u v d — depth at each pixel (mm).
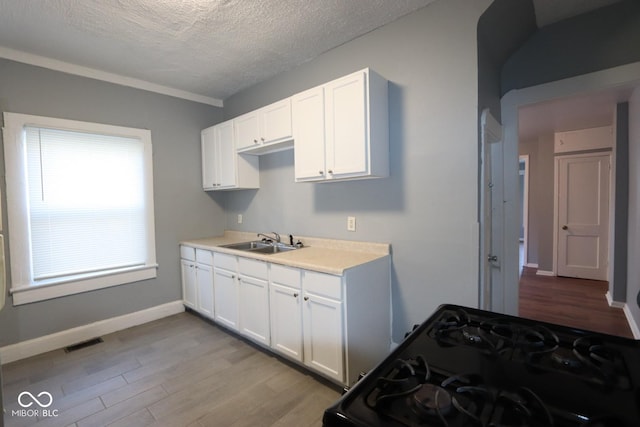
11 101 2510
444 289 2113
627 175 3363
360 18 2217
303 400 1949
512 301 2629
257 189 3471
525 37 2422
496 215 2547
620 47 2137
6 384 2160
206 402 1937
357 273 2033
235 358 2473
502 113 2572
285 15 2141
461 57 1986
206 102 3750
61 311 2758
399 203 2305
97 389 2082
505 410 644
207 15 2107
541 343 909
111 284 3031
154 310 3316
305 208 2967
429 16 2100
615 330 2934
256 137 2936
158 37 2373
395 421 612
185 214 3584
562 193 4816
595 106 3428
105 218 3014
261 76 3172
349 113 2156
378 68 2365
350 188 2596
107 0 1914
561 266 4887
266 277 2422
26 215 2578
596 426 580
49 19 2107
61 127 2729
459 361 842
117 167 3082
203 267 3160
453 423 602
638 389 700
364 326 2094
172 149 3469
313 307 2086
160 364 2393
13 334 2525
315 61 2771
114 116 3043
